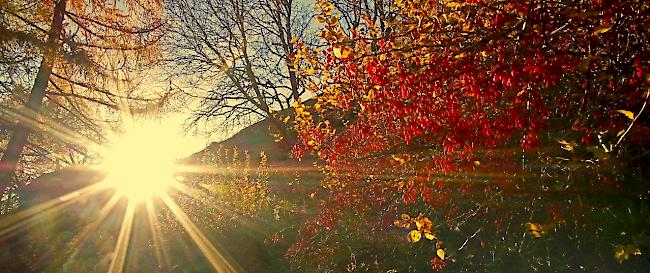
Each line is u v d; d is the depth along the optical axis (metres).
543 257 5.66
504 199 5.64
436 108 4.19
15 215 9.98
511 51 3.65
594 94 3.95
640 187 4.41
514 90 4.05
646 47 3.58
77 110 11.02
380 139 6.10
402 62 4.14
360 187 7.11
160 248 9.73
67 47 9.59
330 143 6.91
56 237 9.83
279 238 9.74
